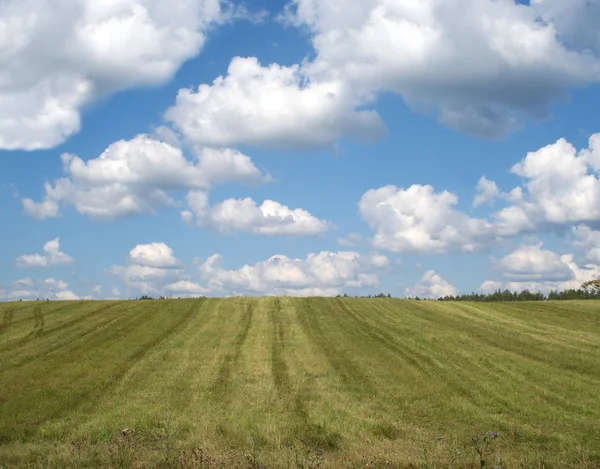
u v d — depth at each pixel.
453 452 12.78
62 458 12.49
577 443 14.67
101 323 37.69
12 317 39.72
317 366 26.62
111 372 24.80
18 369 25.28
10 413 18.27
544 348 30.44
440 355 28.89
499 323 39.69
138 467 11.81
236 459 12.11
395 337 34.22
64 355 28.31
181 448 13.46
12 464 12.14
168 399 20.48
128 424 16.70
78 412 18.64
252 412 18.52
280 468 11.61
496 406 19.58
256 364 27.11
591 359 27.62
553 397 20.67
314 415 18.23
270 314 42.44
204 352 29.72
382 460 12.26
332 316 42.19
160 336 33.88
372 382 23.42
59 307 44.12
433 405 19.77
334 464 11.90
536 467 11.88
